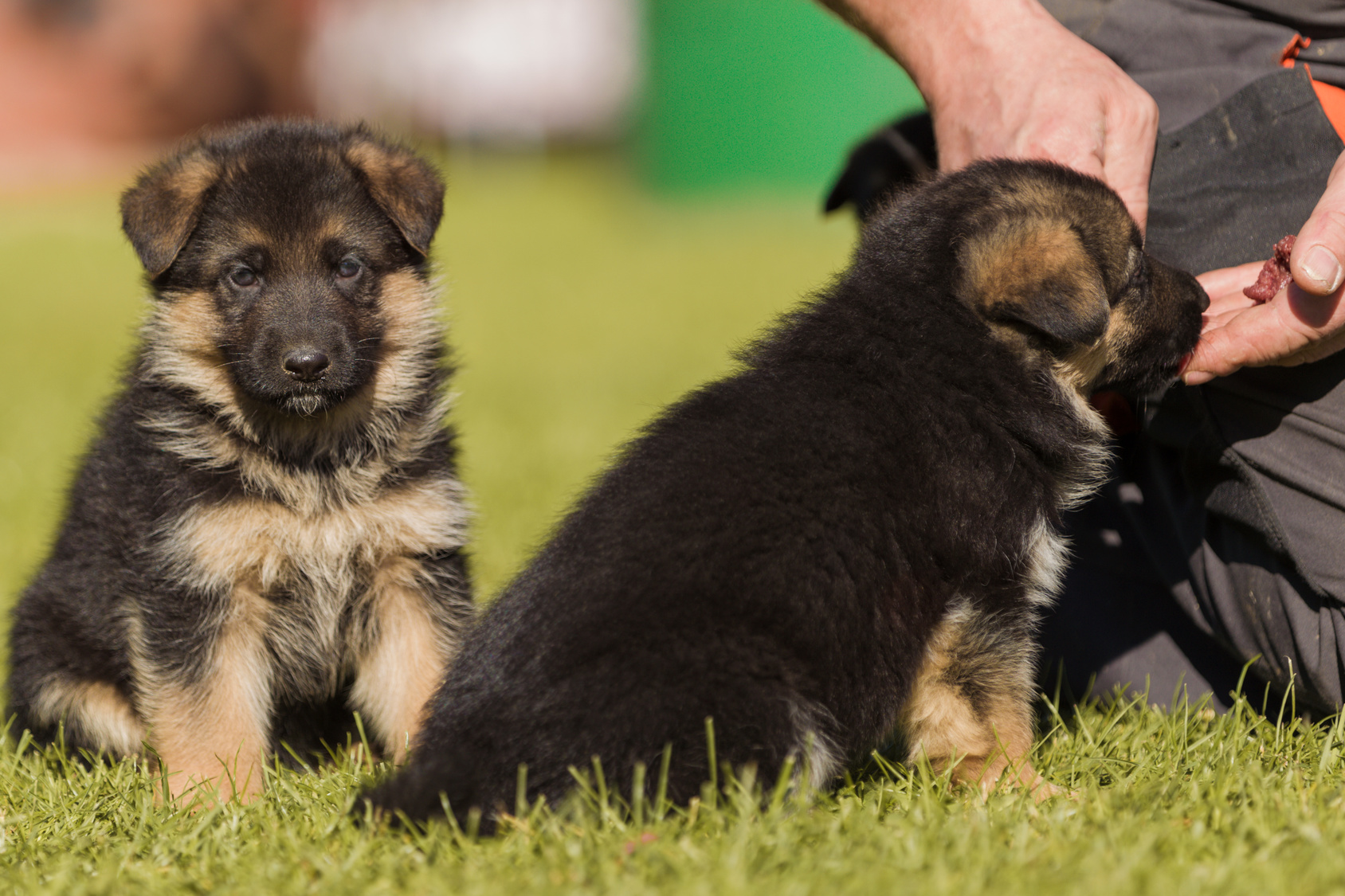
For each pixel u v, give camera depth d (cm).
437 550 524
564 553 420
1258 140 502
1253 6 506
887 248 477
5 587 690
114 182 3759
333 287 530
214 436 507
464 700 410
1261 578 489
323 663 529
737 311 1808
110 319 1905
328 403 505
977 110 530
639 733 385
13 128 3931
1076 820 389
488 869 360
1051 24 526
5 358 1577
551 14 4559
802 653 408
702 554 406
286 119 598
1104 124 502
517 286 2155
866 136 744
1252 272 498
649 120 2989
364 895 353
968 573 440
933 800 412
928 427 439
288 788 453
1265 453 472
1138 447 553
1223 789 398
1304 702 498
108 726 520
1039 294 432
